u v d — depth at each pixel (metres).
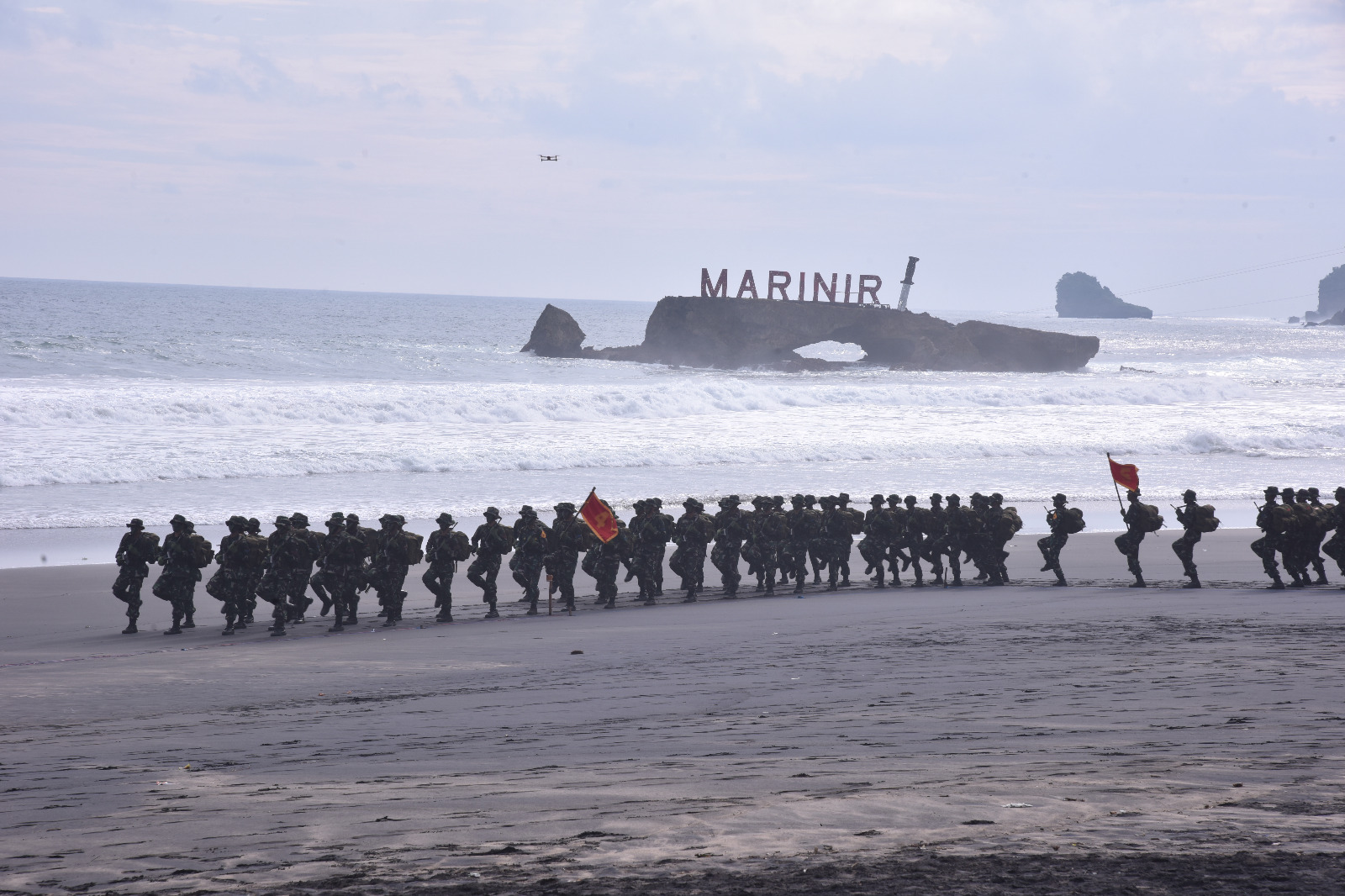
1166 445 70.44
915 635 21.61
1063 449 67.94
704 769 9.06
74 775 10.41
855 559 41.91
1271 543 29.73
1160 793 7.12
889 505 34.38
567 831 6.54
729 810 6.97
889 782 7.97
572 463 59.47
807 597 31.75
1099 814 6.51
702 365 163.00
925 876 5.25
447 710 14.47
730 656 19.66
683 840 6.18
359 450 59.59
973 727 11.27
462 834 6.59
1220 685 13.87
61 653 23.27
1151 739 9.96
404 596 28.22
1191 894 4.83
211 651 22.97
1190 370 171.25
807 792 7.62
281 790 8.90
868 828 6.34
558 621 27.45
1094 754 9.16
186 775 10.13
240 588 26.56
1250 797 6.91
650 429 71.38
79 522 43.28
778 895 5.00
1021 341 168.50
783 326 164.88
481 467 57.69
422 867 5.77
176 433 63.09
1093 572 35.22
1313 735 9.87
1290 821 6.18
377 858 6.02
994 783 7.74
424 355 138.38
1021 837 5.99
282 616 26.31
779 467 60.03
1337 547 29.88
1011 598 29.02
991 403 94.50
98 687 17.91
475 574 28.94
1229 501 52.34
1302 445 71.62
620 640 22.81
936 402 93.44
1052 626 22.25
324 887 5.43
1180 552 30.61
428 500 48.47
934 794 7.30
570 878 5.41
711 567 41.56
